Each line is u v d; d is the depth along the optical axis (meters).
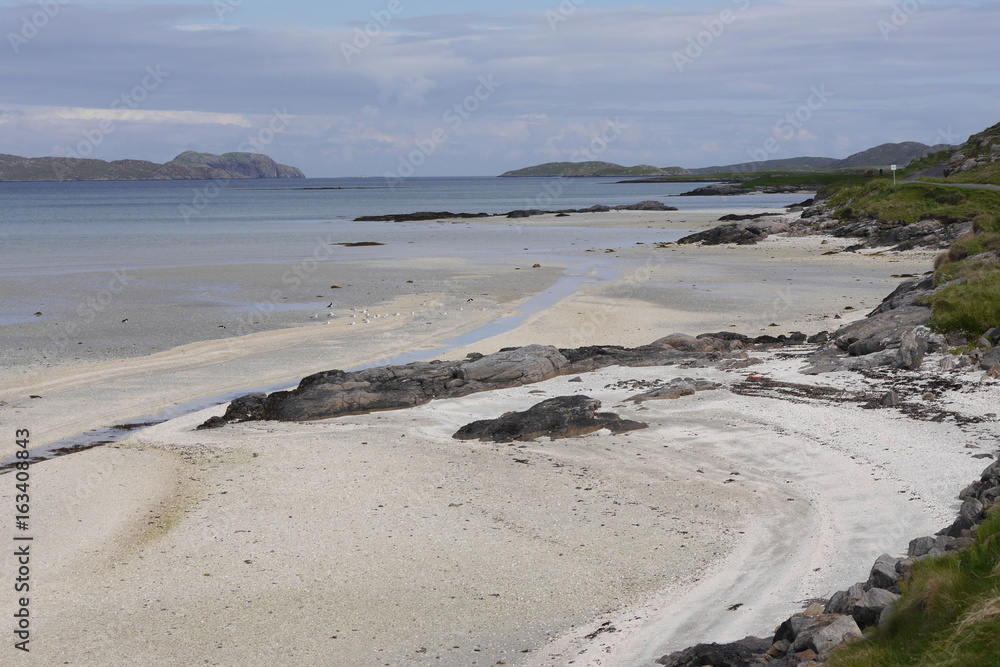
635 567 16.27
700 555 16.66
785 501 19.36
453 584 15.82
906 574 11.68
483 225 122.50
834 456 22.09
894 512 17.86
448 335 43.28
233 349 40.09
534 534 18.09
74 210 163.38
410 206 186.00
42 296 55.12
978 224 49.72
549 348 34.72
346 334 43.56
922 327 30.38
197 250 85.69
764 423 25.56
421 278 64.19
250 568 16.80
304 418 29.14
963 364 27.69
